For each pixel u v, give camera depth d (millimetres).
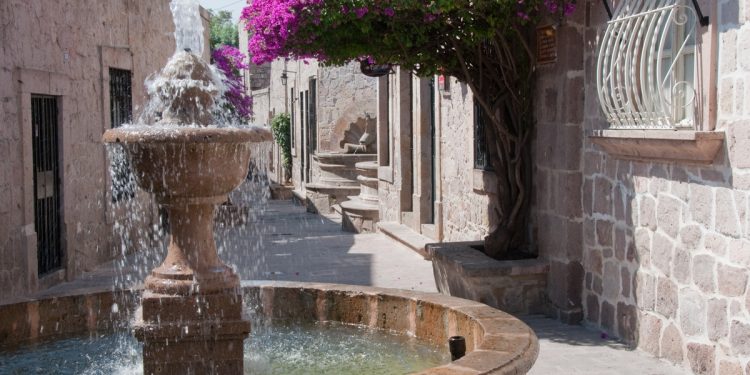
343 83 22719
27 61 9891
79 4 11688
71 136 11250
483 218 10312
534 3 7840
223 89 5066
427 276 10703
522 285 8289
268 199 26828
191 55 4871
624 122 6895
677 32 6309
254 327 5965
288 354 5359
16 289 9430
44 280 10242
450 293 9094
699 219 6035
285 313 6078
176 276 4672
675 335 6398
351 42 8148
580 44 7719
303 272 11312
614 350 6926
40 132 10484
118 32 13453
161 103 4914
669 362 6480
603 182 7457
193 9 5543
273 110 34562
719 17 5711
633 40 6789
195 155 4566
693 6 6047
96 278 11266
